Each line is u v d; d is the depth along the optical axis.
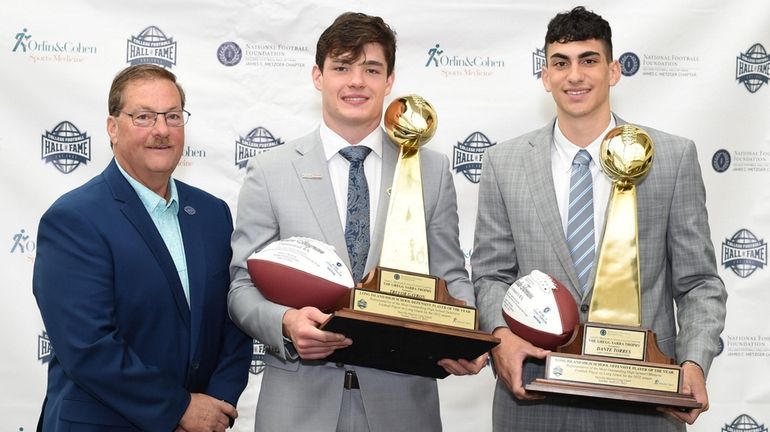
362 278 1.96
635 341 1.95
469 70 2.99
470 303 2.08
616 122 2.31
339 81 2.08
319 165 2.12
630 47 2.97
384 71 2.11
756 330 2.96
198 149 2.94
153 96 2.08
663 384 1.91
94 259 2.02
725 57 2.96
